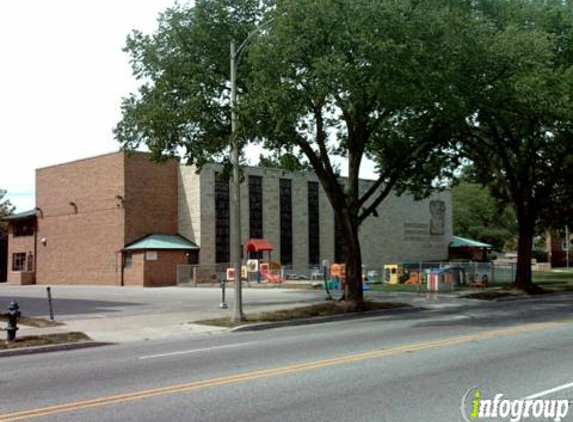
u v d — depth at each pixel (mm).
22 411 7773
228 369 10586
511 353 11703
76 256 48781
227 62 22453
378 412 7359
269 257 49875
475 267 38062
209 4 22469
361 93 19922
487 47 21906
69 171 49750
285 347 13461
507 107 25719
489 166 34719
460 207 81375
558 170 32812
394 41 18734
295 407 7672
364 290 33656
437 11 20344
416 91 19625
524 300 28734
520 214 33250
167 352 13398
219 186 47469
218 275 46406
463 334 14914
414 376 9570
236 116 19984
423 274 36969
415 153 26000
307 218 53531
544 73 24484
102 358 12805
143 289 39969
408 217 62562
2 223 66062
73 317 21203
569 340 13469
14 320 15297
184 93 22312
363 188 58469
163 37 22734
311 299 28328
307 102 19328
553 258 82938
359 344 13570
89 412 7625
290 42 18719
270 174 50938
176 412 7520
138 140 23328
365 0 18594
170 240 45781
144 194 45969
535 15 27359
